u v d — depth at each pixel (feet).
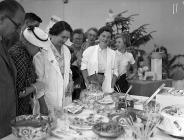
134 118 4.86
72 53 10.11
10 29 4.84
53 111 5.78
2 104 4.82
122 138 4.39
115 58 9.34
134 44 16.20
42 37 6.05
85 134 4.55
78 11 17.89
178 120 4.46
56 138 4.34
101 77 8.95
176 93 6.25
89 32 11.25
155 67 14.26
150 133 4.31
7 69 4.94
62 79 6.89
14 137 4.34
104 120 5.27
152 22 17.83
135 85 12.48
